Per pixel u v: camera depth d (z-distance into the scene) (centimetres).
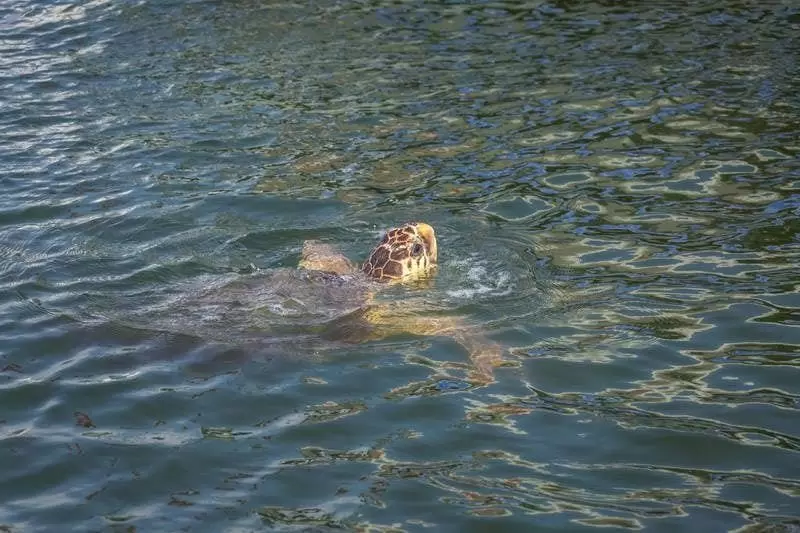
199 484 536
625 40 1340
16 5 1530
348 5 1503
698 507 512
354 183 955
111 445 569
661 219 868
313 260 783
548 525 501
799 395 611
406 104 1155
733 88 1168
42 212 887
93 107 1153
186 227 856
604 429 584
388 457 560
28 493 528
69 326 691
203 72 1259
